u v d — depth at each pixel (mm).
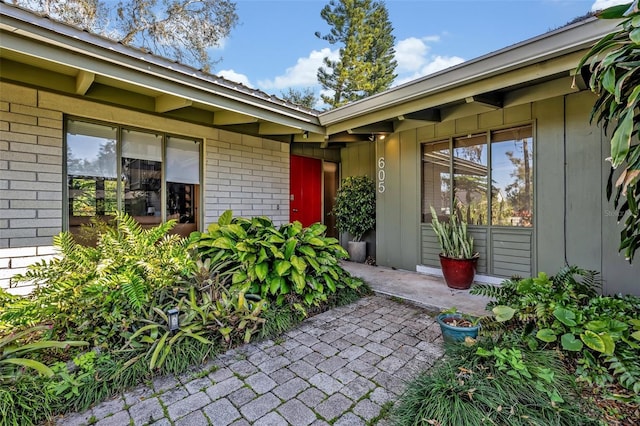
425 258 4887
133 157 3875
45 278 2572
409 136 5047
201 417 1739
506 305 2447
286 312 3027
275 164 5430
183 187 4344
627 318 2090
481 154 4258
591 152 3359
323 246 3684
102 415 1748
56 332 2303
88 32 2469
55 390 1790
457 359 1985
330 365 2281
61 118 3271
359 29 15719
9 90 2963
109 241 2889
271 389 1997
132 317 2393
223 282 3145
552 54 2602
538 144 3715
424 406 1615
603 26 2334
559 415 1513
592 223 3361
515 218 3969
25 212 3061
